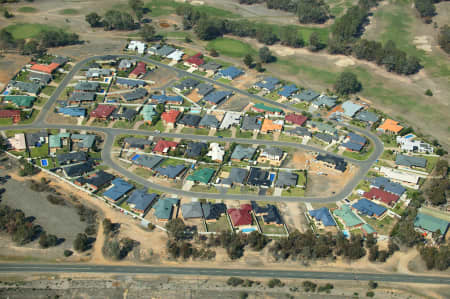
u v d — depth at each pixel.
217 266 169.50
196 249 174.50
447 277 170.00
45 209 190.00
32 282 158.88
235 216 188.88
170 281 162.00
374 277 168.38
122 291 157.25
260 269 169.25
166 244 177.12
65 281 159.88
